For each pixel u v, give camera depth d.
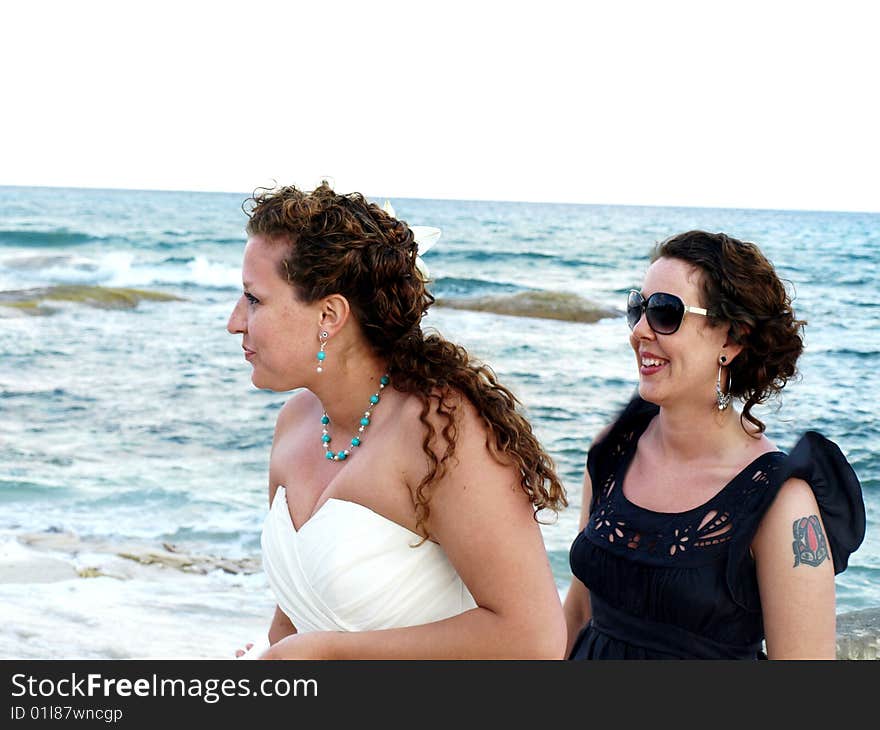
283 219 2.01
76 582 6.90
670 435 2.61
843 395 13.00
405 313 2.07
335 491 2.10
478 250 30.62
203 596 6.74
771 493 2.40
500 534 1.94
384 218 2.13
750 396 2.54
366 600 2.04
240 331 2.10
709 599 2.44
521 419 2.02
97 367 15.58
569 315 19.20
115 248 31.97
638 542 2.55
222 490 9.65
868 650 6.01
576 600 2.89
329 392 2.13
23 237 32.38
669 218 46.75
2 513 8.62
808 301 20.89
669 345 2.51
